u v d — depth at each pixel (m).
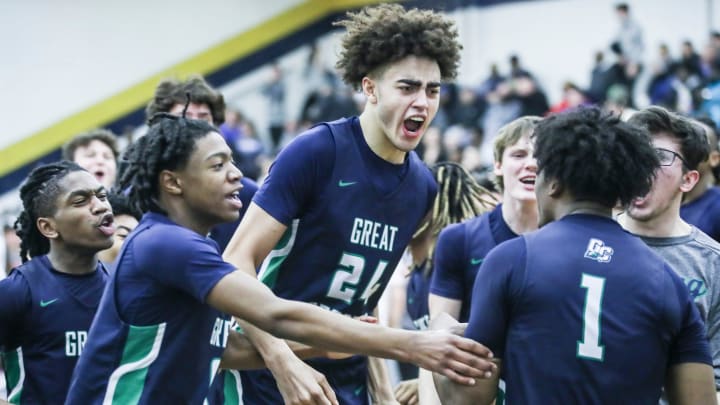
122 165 4.55
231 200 3.18
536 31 14.73
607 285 2.94
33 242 3.99
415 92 3.56
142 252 3.04
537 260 2.97
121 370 3.07
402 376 5.55
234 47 15.89
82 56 14.61
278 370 3.40
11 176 13.85
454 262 4.42
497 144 4.47
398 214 3.72
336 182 3.60
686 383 3.01
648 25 13.84
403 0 15.33
